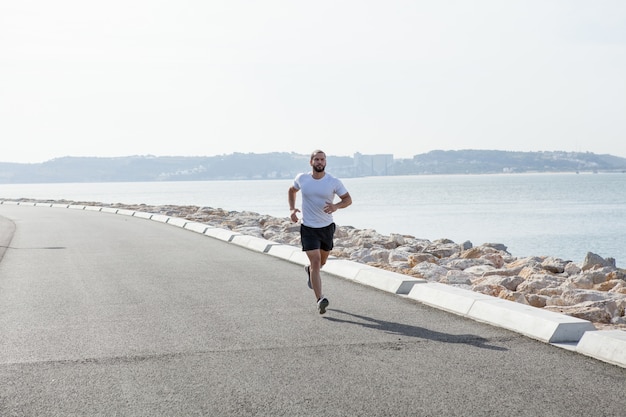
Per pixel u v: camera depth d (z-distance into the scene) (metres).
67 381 6.22
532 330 7.96
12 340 7.79
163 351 7.26
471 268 16.50
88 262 15.26
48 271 13.73
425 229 57.22
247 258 16.06
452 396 5.71
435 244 24.95
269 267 14.34
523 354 7.08
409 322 8.70
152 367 6.65
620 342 6.84
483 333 8.05
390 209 90.94
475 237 50.69
